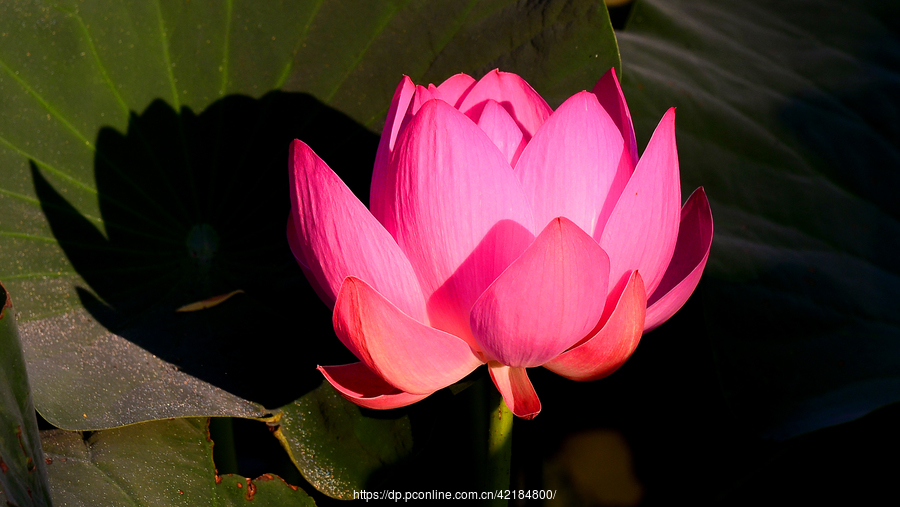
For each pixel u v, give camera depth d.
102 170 0.99
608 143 0.88
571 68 1.00
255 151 1.01
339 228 0.88
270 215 1.01
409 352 0.88
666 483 1.06
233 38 1.00
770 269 1.05
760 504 1.03
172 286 1.00
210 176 1.01
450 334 0.88
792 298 1.04
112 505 0.94
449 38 1.01
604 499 1.07
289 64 1.01
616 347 0.88
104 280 0.99
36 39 0.98
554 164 0.88
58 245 0.98
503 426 0.96
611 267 0.89
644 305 0.88
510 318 0.87
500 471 0.96
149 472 0.95
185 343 0.98
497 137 0.90
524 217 0.87
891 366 1.02
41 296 0.97
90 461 0.95
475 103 0.93
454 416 1.05
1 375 0.87
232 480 0.96
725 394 1.01
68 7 0.98
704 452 1.06
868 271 1.07
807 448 1.04
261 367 0.97
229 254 1.01
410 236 0.88
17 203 0.97
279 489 0.96
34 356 0.95
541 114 0.93
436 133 0.86
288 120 1.01
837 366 1.02
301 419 0.96
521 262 0.85
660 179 0.88
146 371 0.96
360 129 1.01
